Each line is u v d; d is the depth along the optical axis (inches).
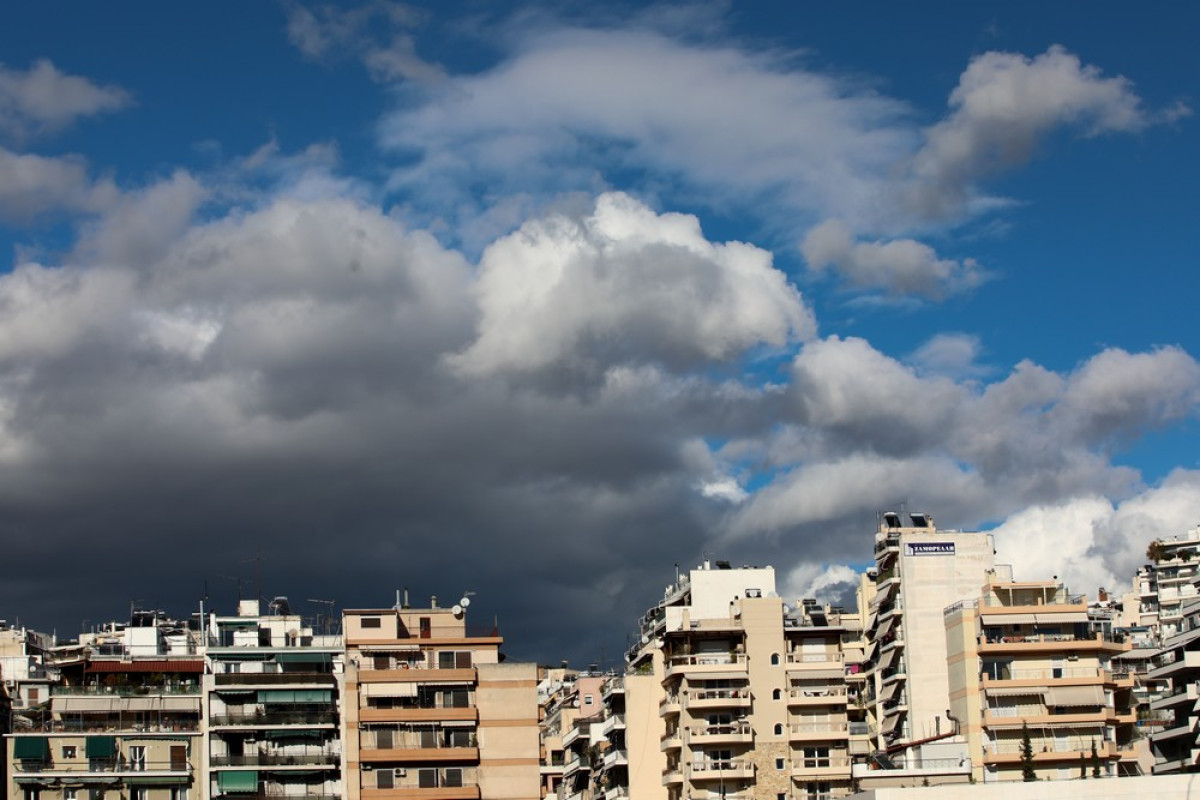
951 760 6501.0
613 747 7436.0
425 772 5738.2
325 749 5821.9
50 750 5738.2
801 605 7682.1
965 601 7185.0
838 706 6820.9
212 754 5792.3
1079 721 6737.2
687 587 7805.1
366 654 5895.7
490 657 5935.0
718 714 6796.3
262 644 6186.0
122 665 5949.8
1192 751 6697.8
